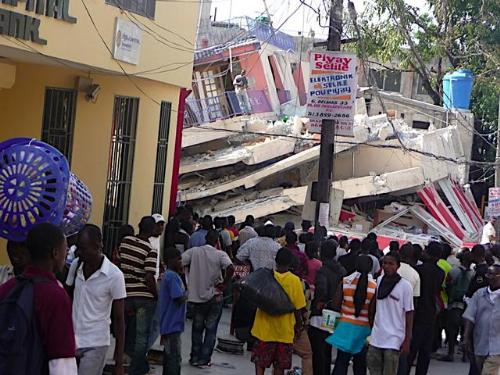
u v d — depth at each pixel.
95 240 6.96
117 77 15.33
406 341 9.38
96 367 7.00
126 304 9.64
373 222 28.41
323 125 15.73
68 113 14.50
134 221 16.42
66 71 14.30
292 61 33.88
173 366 9.83
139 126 16.28
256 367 9.55
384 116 28.89
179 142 19.09
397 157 28.52
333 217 16.47
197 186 29.23
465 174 30.81
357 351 9.75
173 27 15.91
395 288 9.38
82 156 14.85
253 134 29.50
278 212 27.94
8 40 11.08
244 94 31.12
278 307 9.28
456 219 28.61
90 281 6.96
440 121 31.84
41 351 4.43
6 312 4.42
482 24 31.70
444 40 32.00
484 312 9.95
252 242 12.34
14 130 13.80
